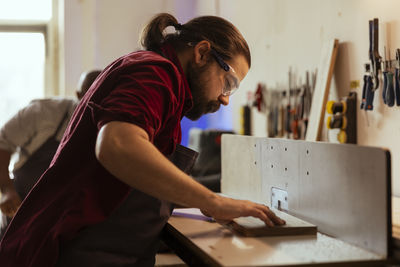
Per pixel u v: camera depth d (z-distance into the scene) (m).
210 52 1.32
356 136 2.48
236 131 4.18
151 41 1.36
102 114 1.07
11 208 2.34
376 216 1.07
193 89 1.35
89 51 5.30
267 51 3.51
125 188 1.19
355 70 2.50
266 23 3.51
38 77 5.58
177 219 1.51
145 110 1.06
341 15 2.60
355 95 2.49
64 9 5.23
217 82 1.35
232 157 1.93
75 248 1.22
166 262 1.99
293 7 3.11
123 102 1.06
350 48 2.53
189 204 1.10
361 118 2.44
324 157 1.28
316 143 1.31
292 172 1.45
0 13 5.46
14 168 2.44
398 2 2.18
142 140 1.03
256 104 3.57
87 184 1.19
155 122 1.09
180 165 1.38
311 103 2.82
